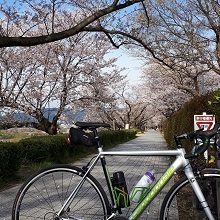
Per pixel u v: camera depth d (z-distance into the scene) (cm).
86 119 2491
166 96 2306
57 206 289
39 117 1427
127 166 884
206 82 1945
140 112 4297
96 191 271
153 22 933
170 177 256
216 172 248
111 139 1920
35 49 1301
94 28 666
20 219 281
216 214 258
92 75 1462
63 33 586
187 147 565
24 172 761
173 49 1034
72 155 1160
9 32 1230
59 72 1390
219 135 252
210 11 922
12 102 1272
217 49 934
